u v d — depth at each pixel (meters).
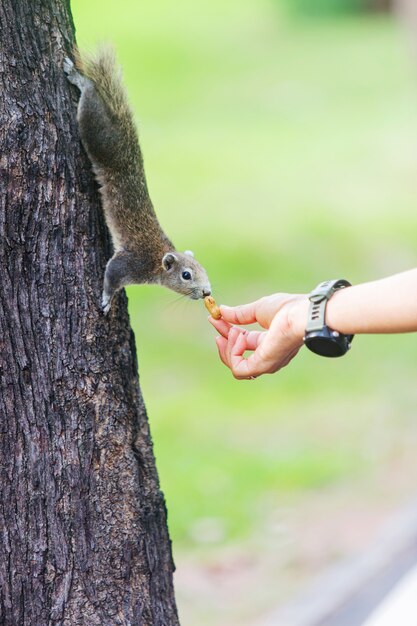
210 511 10.55
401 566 8.53
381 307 3.63
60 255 4.20
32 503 4.16
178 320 16.77
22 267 4.11
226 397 14.12
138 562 4.38
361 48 44.25
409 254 20.36
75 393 4.22
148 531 4.45
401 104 34.03
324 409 13.59
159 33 48.78
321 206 22.89
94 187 4.43
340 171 26.06
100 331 4.30
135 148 5.33
